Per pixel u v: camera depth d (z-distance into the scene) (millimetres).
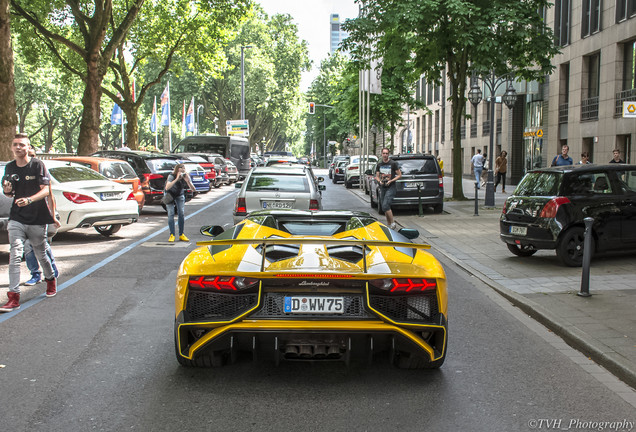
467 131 40562
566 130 26453
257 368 4543
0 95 17547
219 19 31797
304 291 3979
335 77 42125
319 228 5219
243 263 4129
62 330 5551
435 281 4141
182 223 11898
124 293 7172
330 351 3988
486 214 16875
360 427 3520
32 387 4105
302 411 3746
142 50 35125
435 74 21625
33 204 6449
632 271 8594
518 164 31766
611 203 9008
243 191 11086
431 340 4324
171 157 18625
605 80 22875
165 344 5152
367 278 3938
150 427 3484
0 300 6730
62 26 33625
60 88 53438
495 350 5180
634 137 20938
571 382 4402
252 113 69750
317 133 79750
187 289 4125
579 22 24797
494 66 18172
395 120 36312
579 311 6305
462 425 3582
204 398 3943
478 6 17859
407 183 16906
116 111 44438
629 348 4996
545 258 9914
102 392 4027
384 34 19750
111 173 14711
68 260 9516
